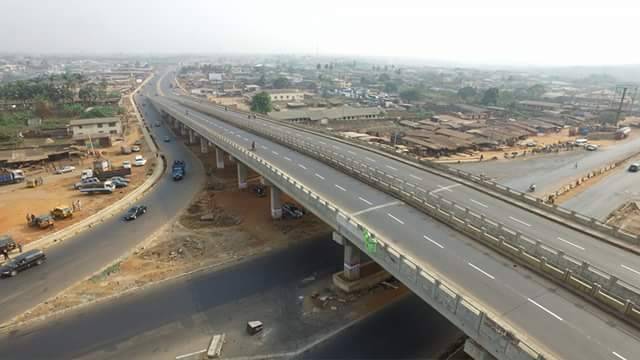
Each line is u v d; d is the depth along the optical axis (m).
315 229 50.78
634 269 27.19
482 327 19.17
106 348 29.25
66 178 68.62
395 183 42.91
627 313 20.67
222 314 33.53
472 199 40.56
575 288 23.22
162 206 57.50
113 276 38.66
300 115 128.75
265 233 49.28
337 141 70.44
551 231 33.28
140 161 77.69
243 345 29.86
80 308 33.69
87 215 52.28
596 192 65.25
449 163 82.00
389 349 29.64
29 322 31.78
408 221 34.00
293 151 61.50
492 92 180.38
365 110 142.62
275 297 36.12
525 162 84.56
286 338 30.72
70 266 40.22
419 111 158.12
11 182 65.12
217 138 68.94
